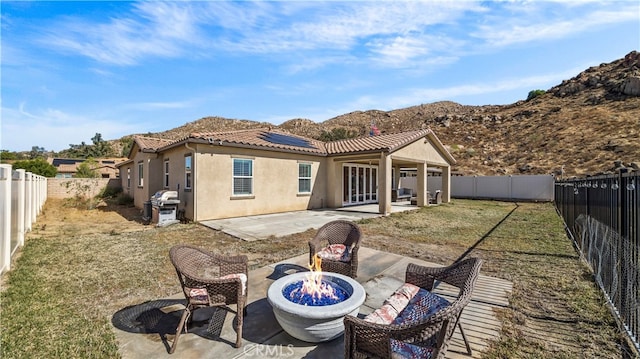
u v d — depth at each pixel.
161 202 10.21
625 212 3.56
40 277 5.02
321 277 3.78
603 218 4.64
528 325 3.49
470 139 35.75
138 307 3.94
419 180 16.66
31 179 9.77
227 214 11.59
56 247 7.08
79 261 5.97
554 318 3.65
